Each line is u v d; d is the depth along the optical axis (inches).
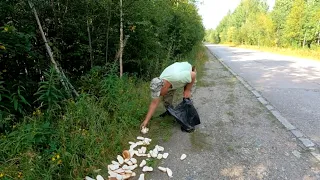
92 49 185.3
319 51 763.4
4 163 84.0
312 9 959.6
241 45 1722.4
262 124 150.5
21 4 133.9
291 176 97.3
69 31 168.2
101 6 176.4
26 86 134.1
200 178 97.4
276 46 1227.9
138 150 118.3
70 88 150.2
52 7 150.6
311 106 184.4
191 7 555.8
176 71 142.6
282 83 274.7
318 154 113.6
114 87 156.9
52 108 122.2
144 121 141.7
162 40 329.4
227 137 133.3
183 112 142.9
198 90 242.7
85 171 98.3
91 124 119.6
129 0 193.8
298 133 136.1
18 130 100.3
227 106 187.6
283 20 1234.6
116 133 126.6
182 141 129.1
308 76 320.5
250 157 112.2
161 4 277.7
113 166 103.8
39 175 84.7
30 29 136.9
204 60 539.5
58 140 102.4
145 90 202.8
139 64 246.8
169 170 101.9
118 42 208.7
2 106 107.8
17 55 131.0
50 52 140.1
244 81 287.9
